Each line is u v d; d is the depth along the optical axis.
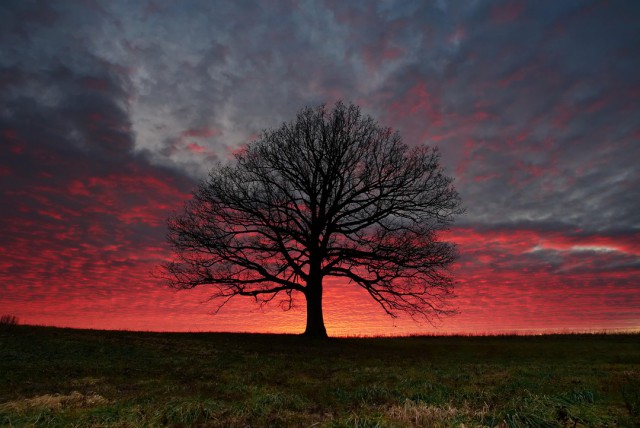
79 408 7.87
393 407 7.98
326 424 7.04
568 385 9.68
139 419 7.15
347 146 28.30
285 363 15.55
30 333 20.44
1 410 7.51
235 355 17.64
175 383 11.28
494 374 12.21
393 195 27.73
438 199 27.34
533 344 23.89
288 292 28.02
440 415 7.33
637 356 17.52
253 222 27.75
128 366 14.23
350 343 23.94
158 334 24.67
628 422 6.76
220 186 27.30
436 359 17.23
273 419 7.56
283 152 28.34
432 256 26.44
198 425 7.07
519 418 7.01
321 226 27.97
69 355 15.87
